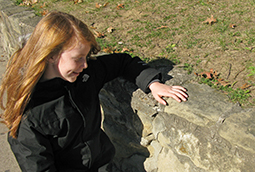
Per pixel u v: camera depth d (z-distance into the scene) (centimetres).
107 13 364
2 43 526
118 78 212
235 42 252
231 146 148
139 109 197
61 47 122
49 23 123
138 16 340
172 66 225
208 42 258
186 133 169
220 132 153
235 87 194
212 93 185
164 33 289
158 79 186
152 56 248
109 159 202
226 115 160
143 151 223
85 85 152
